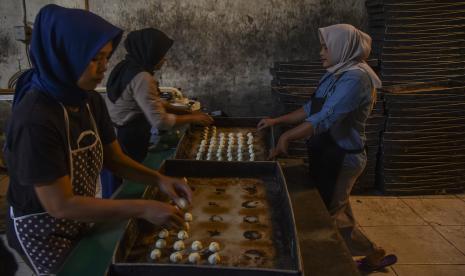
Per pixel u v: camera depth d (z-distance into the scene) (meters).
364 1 4.28
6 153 1.16
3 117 4.11
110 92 2.40
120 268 0.99
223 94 4.54
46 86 1.09
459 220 3.51
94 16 1.08
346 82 2.11
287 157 2.49
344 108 2.09
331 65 2.28
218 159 2.21
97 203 1.10
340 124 2.25
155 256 1.16
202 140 2.60
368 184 4.04
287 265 1.13
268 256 1.19
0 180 3.79
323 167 2.33
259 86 4.52
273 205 1.55
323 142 2.32
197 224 1.39
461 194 4.02
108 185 2.55
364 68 2.17
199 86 4.52
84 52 1.05
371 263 2.73
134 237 1.26
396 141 3.84
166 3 4.28
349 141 2.27
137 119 2.45
